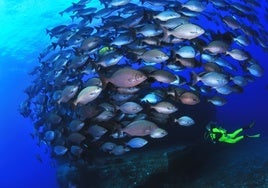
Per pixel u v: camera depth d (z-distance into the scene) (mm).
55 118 10023
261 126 23609
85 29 9758
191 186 11445
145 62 8516
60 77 9688
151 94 8555
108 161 11961
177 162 11570
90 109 8859
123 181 11516
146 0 9336
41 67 12023
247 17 10172
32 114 12453
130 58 8586
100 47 8930
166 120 9102
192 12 8766
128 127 7816
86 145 10242
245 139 18656
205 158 13992
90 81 7891
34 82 12094
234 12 9938
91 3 20094
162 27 7977
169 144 13227
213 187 10938
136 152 12703
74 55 9641
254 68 8805
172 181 11516
